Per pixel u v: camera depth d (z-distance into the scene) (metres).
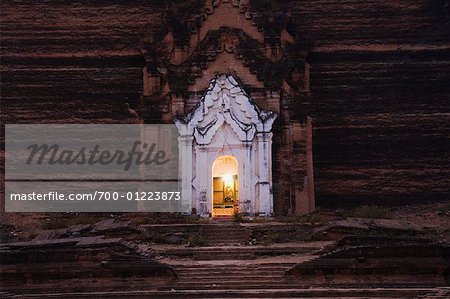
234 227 24.11
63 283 18.05
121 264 18.14
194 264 19.22
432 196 32.06
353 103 32.88
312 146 32.19
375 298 16.38
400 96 32.88
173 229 24.28
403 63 33.06
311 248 21.31
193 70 29.81
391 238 19.83
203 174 28.30
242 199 28.14
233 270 18.70
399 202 32.12
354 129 32.66
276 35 30.44
